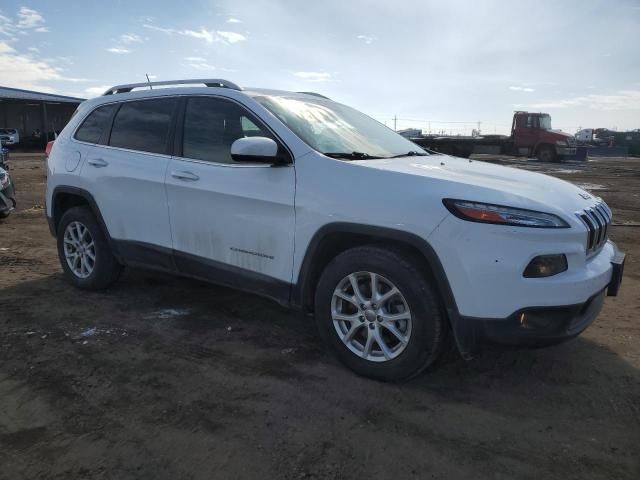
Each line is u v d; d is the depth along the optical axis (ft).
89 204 15.61
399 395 10.36
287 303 11.90
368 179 10.62
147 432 9.07
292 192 11.35
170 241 13.76
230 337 13.06
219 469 8.14
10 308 14.76
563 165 86.79
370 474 8.07
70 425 9.26
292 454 8.52
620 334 13.51
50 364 11.50
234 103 12.83
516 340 9.51
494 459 8.46
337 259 10.96
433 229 9.71
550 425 9.43
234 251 12.48
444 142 92.68
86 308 14.89
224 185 12.39
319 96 15.34
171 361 11.73
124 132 15.08
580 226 9.82
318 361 11.79
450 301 9.78
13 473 8.02
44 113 150.82
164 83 14.56
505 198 9.68
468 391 10.57
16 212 31.14
